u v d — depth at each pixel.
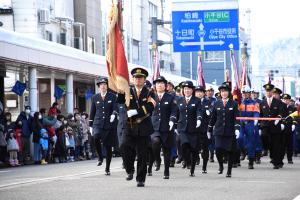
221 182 16.38
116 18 15.73
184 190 14.42
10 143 25.62
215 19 35.62
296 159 28.16
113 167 22.09
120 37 15.74
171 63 78.50
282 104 22.97
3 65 28.72
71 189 14.57
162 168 21.19
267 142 23.66
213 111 18.81
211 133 19.97
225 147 18.44
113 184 15.67
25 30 42.19
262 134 22.72
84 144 30.75
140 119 15.12
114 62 15.52
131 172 16.38
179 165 23.39
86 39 50.50
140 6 63.91
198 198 12.96
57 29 46.28
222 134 18.50
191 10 35.75
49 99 37.78
